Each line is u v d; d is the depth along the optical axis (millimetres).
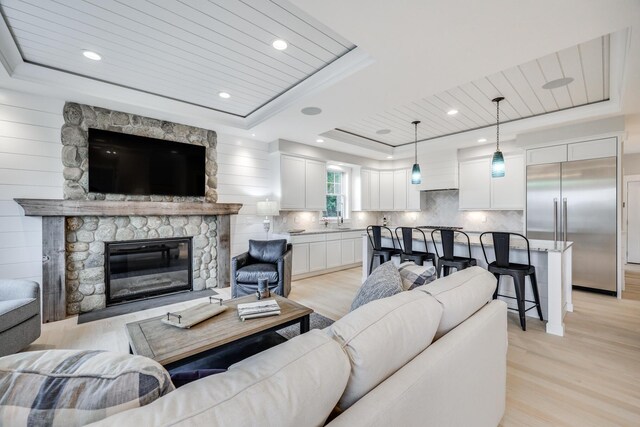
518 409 1769
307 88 3135
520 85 3240
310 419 670
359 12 1836
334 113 3680
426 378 946
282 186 5109
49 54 2568
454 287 1400
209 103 3701
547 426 1629
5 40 2354
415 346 1033
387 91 3006
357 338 868
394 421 804
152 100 3518
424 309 1122
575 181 4211
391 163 6984
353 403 848
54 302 3184
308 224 5984
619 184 3883
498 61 2416
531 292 3307
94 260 3510
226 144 4719
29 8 1993
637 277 5156
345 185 6727
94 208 3410
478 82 3162
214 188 4570
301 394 652
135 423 504
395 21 1923
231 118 4227
